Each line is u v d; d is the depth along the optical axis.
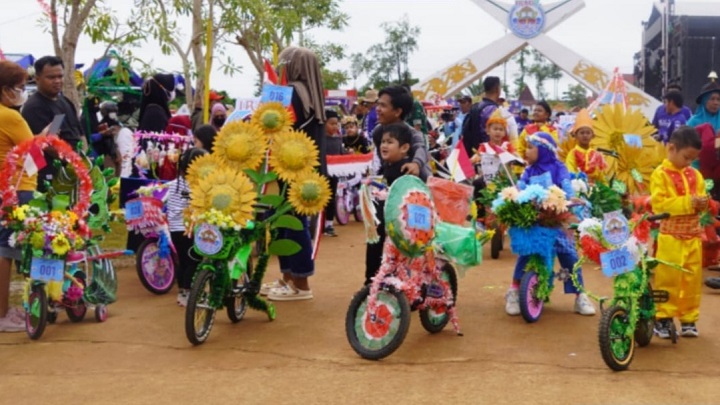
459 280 9.09
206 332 6.71
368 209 6.45
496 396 5.32
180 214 7.85
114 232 12.98
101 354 6.39
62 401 5.33
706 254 9.43
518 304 7.50
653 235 7.22
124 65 13.88
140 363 6.14
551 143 7.63
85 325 7.30
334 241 12.20
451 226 6.51
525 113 17.48
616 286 6.08
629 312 5.96
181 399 5.32
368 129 15.13
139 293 8.69
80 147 7.50
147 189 8.21
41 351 6.49
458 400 5.25
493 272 9.59
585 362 6.08
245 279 7.23
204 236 6.58
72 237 6.87
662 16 25.53
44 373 5.93
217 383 5.63
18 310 7.30
